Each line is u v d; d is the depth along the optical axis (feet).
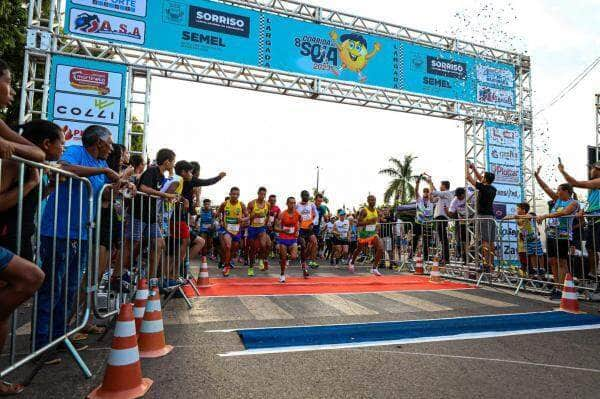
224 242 27.63
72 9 27.27
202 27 30.63
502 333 12.89
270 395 7.91
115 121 28.12
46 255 10.27
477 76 38.55
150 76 29.37
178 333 12.49
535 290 21.52
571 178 16.87
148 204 15.19
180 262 19.36
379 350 10.91
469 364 9.91
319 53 34.01
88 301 10.30
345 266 37.11
